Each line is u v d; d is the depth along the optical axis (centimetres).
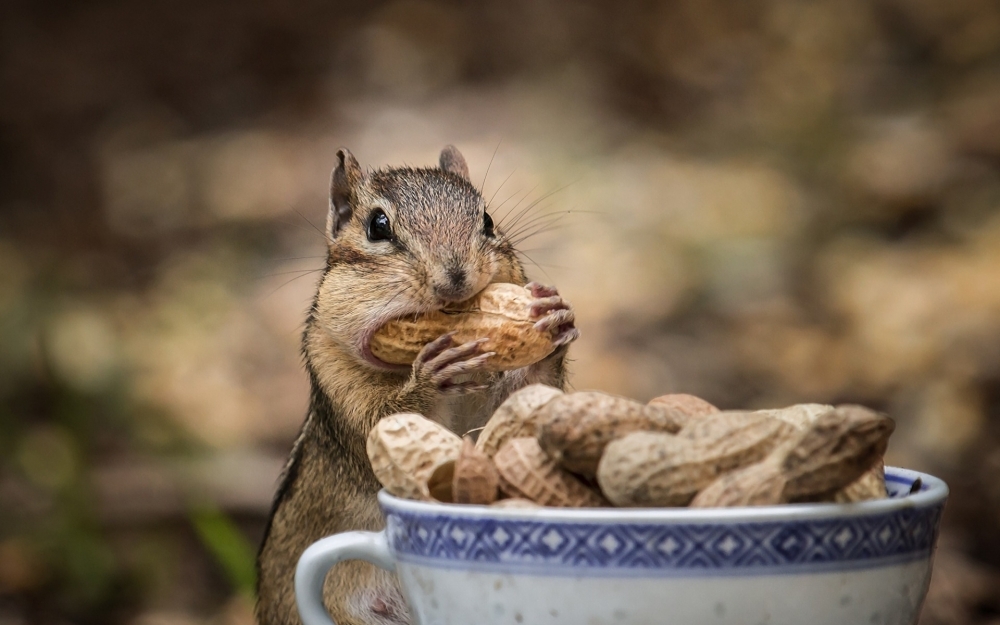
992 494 816
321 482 529
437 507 299
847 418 285
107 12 2158
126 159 1775
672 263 1301
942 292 1165
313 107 1861
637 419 309
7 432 1017
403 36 2031
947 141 1508
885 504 285
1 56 2045
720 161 1605
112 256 1518
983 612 668
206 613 800
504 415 338
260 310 1299
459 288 458
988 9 1881
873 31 1920
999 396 972
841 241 1345
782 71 1873
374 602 502
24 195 1716
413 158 1590
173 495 908
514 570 288
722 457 297
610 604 280
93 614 804
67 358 1141
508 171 1508
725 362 1118
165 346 1231
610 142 1666
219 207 1583
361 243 504
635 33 2003
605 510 281
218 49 2048
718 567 276
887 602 292
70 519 841
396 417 343
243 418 1080
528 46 1988
